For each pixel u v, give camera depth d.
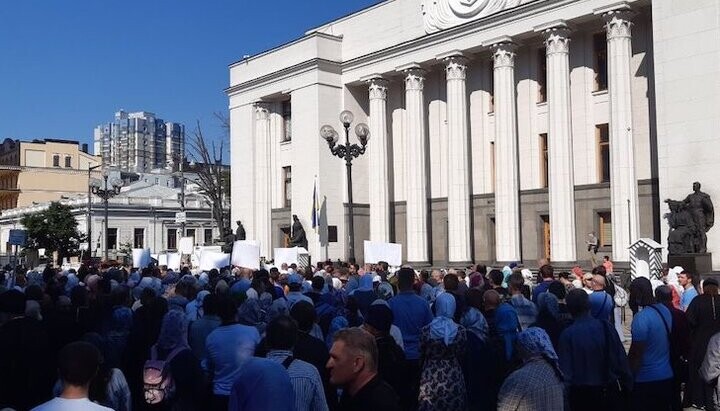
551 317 9.16
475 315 8.59
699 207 24.03
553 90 30.44
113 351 8.29
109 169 93.38
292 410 4.83
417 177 36.62
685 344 8.40
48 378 7.31
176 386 6.84
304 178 40.28
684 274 12.81
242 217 45.09
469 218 34.50
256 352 6.52
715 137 25.20
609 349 6.97
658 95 26.80
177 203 70.88
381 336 7.29
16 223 81.19
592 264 28.58
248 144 44.81
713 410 8.58
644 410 7.52
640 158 29.34
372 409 4.37
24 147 95.31
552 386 5.09
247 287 11.80
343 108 40.44
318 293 11.30
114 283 12.20
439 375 6.73
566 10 30.03
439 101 37.66
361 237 40.44
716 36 25.39
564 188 30.00
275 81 42.66
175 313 7.02
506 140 32.22
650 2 28.12
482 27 33.19
